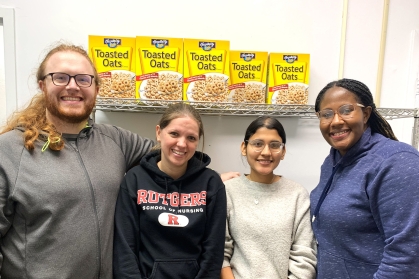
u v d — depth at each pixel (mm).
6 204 751
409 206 701
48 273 754
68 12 1193
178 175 942
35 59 1195
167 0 1220
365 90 836
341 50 1289
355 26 1295
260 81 1114
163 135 909
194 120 911
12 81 1192
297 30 1272
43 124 825
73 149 841
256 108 1135
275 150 988
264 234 935
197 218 884
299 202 1001
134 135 1056
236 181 1061
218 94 1063
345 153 870
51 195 756
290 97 1124
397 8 1308
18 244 770
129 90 1048
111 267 852
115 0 1204
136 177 924
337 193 845
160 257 855
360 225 787
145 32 1222
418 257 688
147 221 869
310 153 1341
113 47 1032
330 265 846
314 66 1294
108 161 893
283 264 923
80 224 783
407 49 1323
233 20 1248
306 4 1267
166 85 1045
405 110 1186
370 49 1308
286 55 1115
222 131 1300
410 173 713
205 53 1051
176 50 1039
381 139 836
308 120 1326
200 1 1230
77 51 839
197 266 878
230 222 990
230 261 965
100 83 947
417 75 1314
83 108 818
